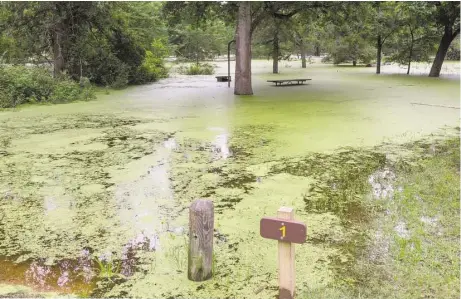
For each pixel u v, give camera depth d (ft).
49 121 33.96
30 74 45.73
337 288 10.56
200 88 59.57
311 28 87.40
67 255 12.56
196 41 120.26
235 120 33.58
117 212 15.69
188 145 25.58
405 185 17.89
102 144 26.05
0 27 54.08
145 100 46.57
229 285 10.87
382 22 80.74
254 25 51.72
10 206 16.33
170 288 10.78
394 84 61.87
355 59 113.70
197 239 10.88
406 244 12.69
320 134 28.07
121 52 67.87
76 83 51.21
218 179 19.30
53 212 15.72
